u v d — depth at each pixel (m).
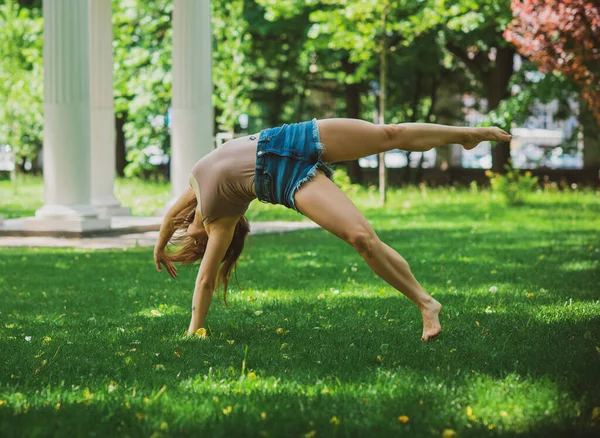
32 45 26.33
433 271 10.20
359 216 5.48
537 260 11.28
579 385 4.45
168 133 28.77
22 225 15.44
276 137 5.62
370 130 5.59
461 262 11.12
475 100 36.50
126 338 6.19
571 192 26.06
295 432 3.76
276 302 7.87
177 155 16.58
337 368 5.02
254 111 34.00
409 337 6.02
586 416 3.93
